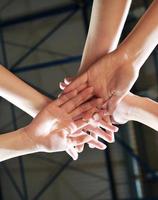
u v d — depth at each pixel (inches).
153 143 168.7
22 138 48.6
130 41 44.4
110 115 52.7
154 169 168.9
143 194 171.0
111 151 176.1
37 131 48.3
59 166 189.5
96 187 182.4
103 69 47.1
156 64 167.0
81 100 49.1
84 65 49.1
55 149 50.8
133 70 45.6
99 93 49.0
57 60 184.9
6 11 196.5
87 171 184.1
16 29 196.1
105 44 47.2
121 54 45.4
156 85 168.2
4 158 50.1
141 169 170.9
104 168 180.5
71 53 186.2
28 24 193.8
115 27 46.1
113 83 47.6
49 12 187.3
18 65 195.5
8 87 48.7
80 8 181.9
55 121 48.9
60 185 189.2
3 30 198.1
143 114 52.9
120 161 174.9
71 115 49.2
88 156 183.3
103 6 44.9
